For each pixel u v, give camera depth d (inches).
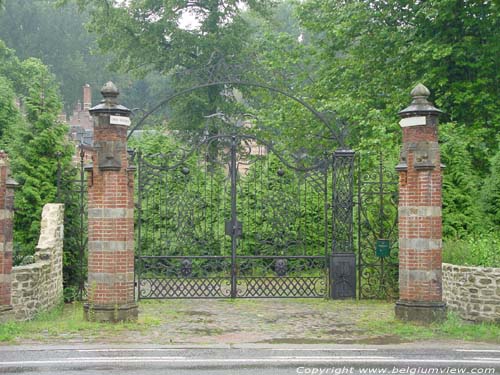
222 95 1222.9
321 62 1160.8
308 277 645.9
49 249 565.0
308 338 446.6
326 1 952.9
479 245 554.9
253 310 572.7
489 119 828.0
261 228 689.0
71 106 2039.9
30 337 435.5
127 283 496.7
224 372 338.3
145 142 864.3
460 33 826.2
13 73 1460.4
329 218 791.1
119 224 490.9
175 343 423.2
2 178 471.8
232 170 641.0
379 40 891.4
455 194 676.1
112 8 1243.8
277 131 1032.8
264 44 1187.9
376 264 640.4
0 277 468.8
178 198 662.5
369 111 815.1
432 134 496.7
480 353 395.5
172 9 1221.7
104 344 416.2
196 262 679.1
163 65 1284.4
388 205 658.2
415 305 490.9
